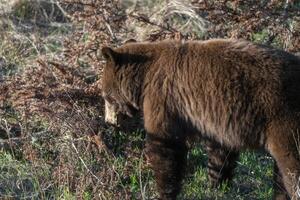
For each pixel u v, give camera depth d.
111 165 11.38
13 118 13.31
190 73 10.23
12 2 18.02
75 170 11.12
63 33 17.17
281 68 9.82
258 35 14.66
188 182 11.72
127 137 12.56
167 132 10.45
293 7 13.95
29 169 11.66
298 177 9.71
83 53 13.20
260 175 12.05
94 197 10.45
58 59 14.59
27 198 10.91
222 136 10.25
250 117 9.88
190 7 15.99
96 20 13.30
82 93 12.51
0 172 11.82
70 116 12.15
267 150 9.98
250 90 9.85
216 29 13.36
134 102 10.93
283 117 9.68
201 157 12.54
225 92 9.98
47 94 12.41
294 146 9.67
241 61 9.98
